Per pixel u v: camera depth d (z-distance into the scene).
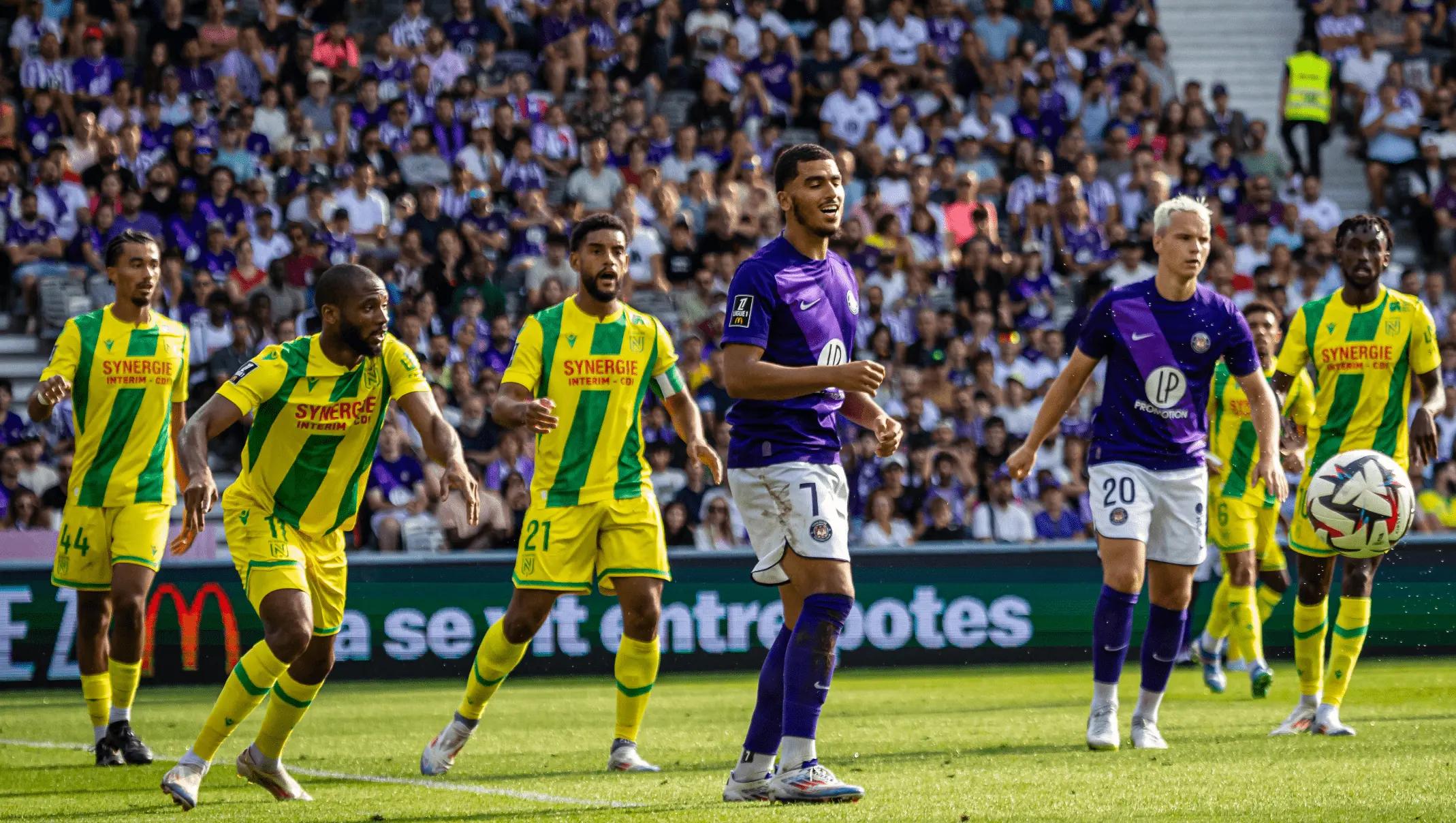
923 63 48.00
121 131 40.28
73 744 19.42
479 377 35.25
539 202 40.78
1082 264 43.28
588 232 15.77
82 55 42.38
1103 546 16.31
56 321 37.66
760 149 45.09
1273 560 24.55
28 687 27.14
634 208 39.91
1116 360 16.25
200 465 12.59
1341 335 18.55
